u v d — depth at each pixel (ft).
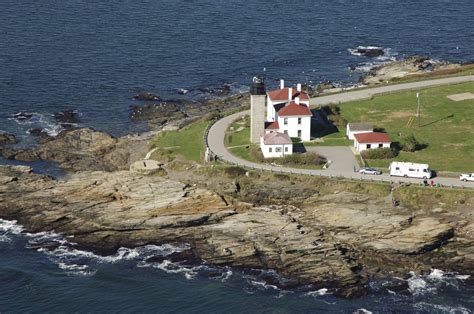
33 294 618.03
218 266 648.38
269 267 640.99
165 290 622.95
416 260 644.69
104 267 653.71
